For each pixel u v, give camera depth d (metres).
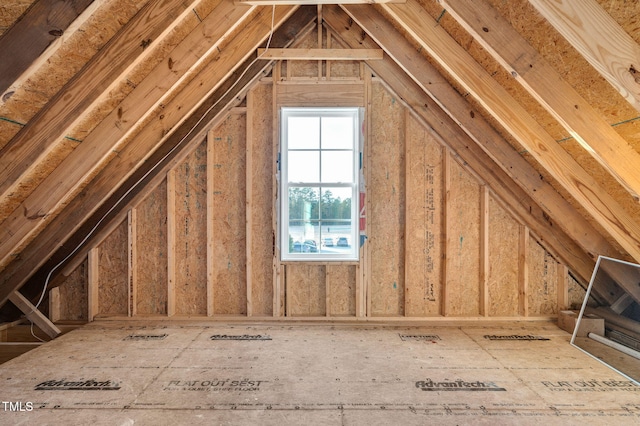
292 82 3.50
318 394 2.11
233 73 3.38
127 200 3.54
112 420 1.85
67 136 2.29
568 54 1.80
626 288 2.94
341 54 3.32
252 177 3.57
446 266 3.55
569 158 2.40
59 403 2.00
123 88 2.38
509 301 3.63
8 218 2.45
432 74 2.95
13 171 1.98
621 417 1.92
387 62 3.47
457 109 2.95
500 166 3.05
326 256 3.61
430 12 2.42
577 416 1.93
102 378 2.29
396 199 3.60
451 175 3.58
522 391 2.18
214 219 3.60
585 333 3.09
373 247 3.60
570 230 3.02
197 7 2.33
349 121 3.64
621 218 2.39
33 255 3.09
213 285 3.60
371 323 3.44
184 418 1.87
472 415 1.92
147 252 3.60
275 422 1.84
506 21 1.92
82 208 3.03
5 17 1.50
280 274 3.55
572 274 3.55
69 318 3.58
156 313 3.61
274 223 3.51
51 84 1.89
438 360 2.61
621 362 2.60
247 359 2.60
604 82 1.78
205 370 2.41
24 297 3.27
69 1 1.50
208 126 3.51
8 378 2.28
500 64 2.16
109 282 3.62
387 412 1.94
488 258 3.57
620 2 1.42
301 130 3.64
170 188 3.52
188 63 2.46
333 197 3.64
